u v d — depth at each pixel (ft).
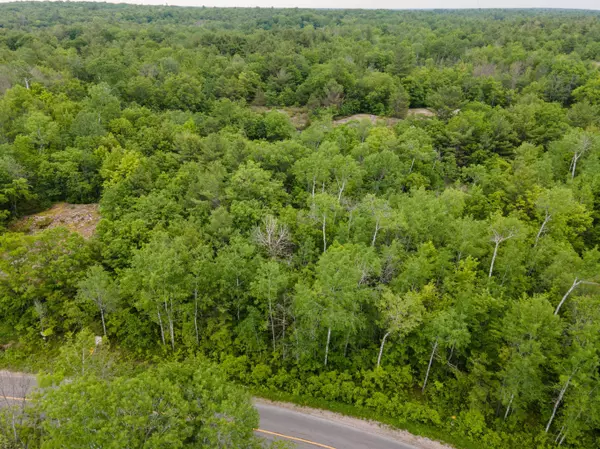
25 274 112.98
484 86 297.12
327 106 293.43
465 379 104.37
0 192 156.76
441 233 137.59
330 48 388.37
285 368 110.83
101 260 129.08
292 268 130.72
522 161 184.55
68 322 115.96
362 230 142.82
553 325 94.43
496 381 99.81
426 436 95.91
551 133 225.15
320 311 103.55
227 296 117.70
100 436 54.90
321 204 140.15
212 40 401.29
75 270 121.39
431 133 222.89
